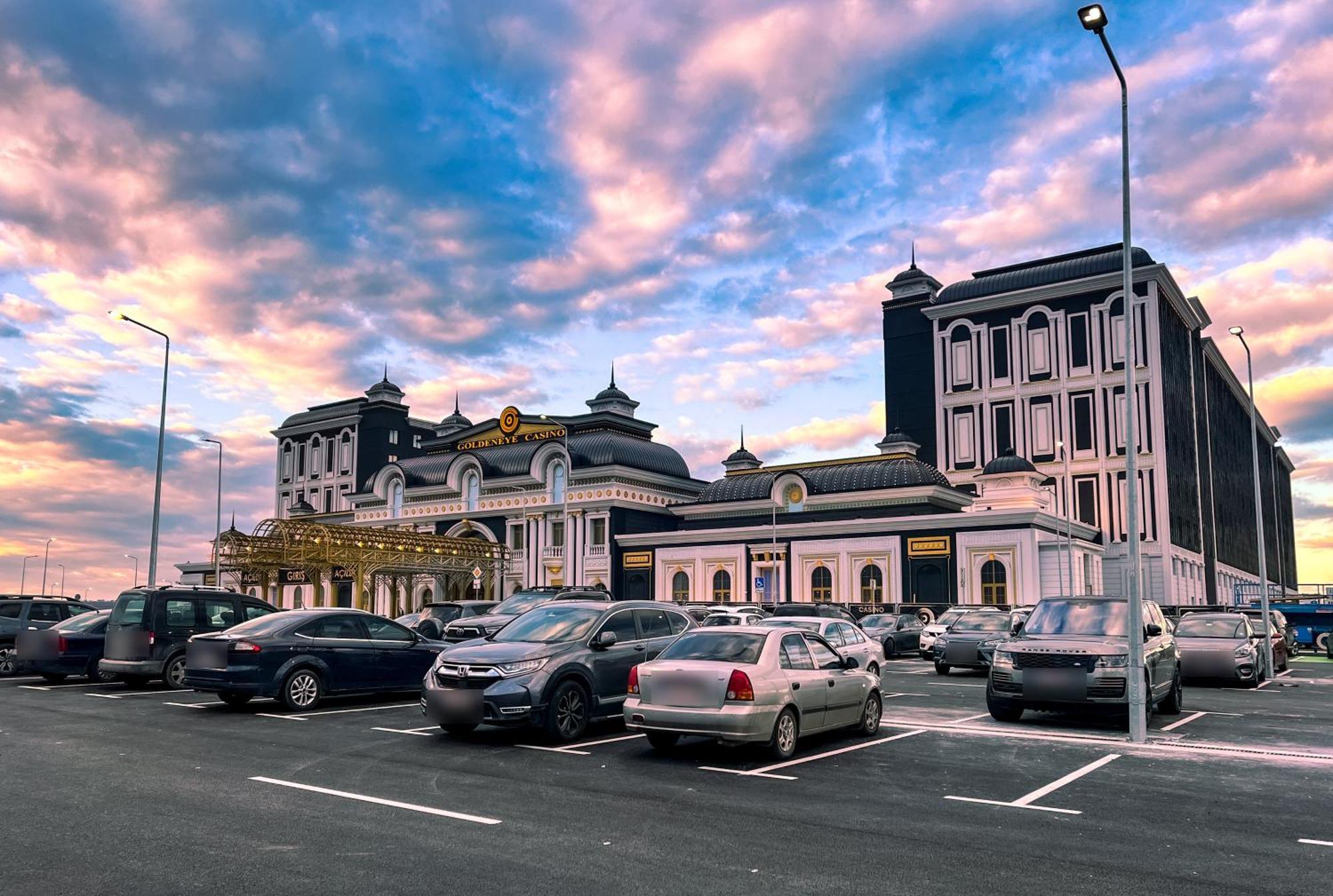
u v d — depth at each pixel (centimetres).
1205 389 8744
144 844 771
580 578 6619
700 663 1210
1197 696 2142
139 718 1577
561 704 1330
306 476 11106
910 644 3703
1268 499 12912
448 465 7700
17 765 1126
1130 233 1567
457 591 6819
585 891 663
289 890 657
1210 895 675
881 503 5762
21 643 2228
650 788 1021
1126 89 1584
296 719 1569
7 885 664
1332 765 1204
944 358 7788
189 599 2127
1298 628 4600
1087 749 1312
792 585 5775
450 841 788
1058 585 5181
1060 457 7106
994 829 854
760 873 710
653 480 6862
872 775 1105
